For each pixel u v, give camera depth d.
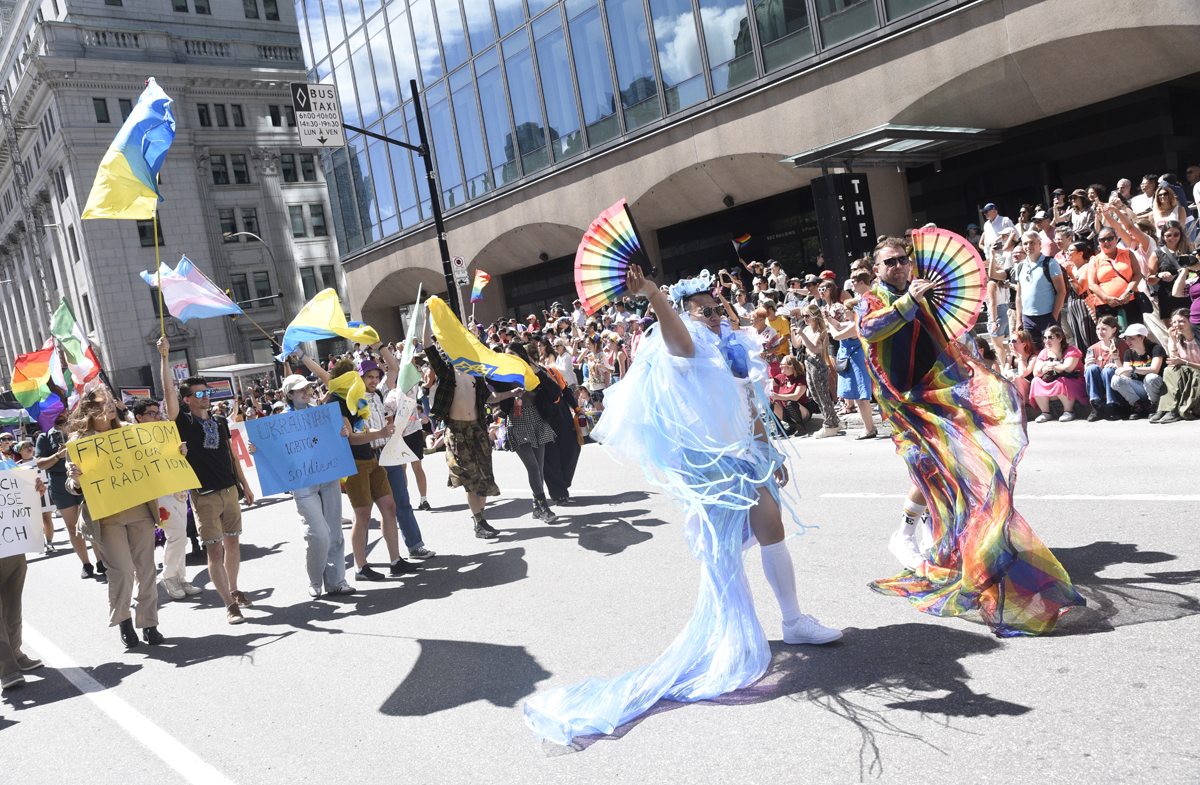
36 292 57.91
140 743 4.31
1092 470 6.54
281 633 5.91
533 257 26.53
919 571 4.54
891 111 15.23
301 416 6.46
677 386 3.77
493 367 7.76
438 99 26.28
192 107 47.72
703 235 22.30
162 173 46.25
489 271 27.34
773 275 14.75
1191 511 5.05
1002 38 13.75
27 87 45.75
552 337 17.94
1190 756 2.63
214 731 4.30
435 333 7.25
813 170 18.09
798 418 11.05
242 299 48.75
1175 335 8.03
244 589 7.48
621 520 7.66
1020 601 3.83
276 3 52.50
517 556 6.96
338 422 6.54
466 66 24.95
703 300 4.05
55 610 7.98
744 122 17.75
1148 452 6.91
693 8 18.30
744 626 3.76
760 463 3.84
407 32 26.97
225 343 47.75
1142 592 3.93
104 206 5.82
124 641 6.15
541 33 22.30
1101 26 12.74
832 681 3.61
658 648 4.38
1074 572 4.33
